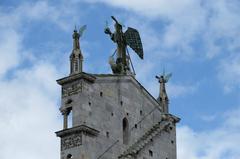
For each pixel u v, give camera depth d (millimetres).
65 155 174875
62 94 180375
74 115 176875
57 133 176875
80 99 177250
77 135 174875
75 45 182750
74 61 181250
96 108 181000
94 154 176375
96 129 178625
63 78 180250
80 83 178625
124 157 183000
